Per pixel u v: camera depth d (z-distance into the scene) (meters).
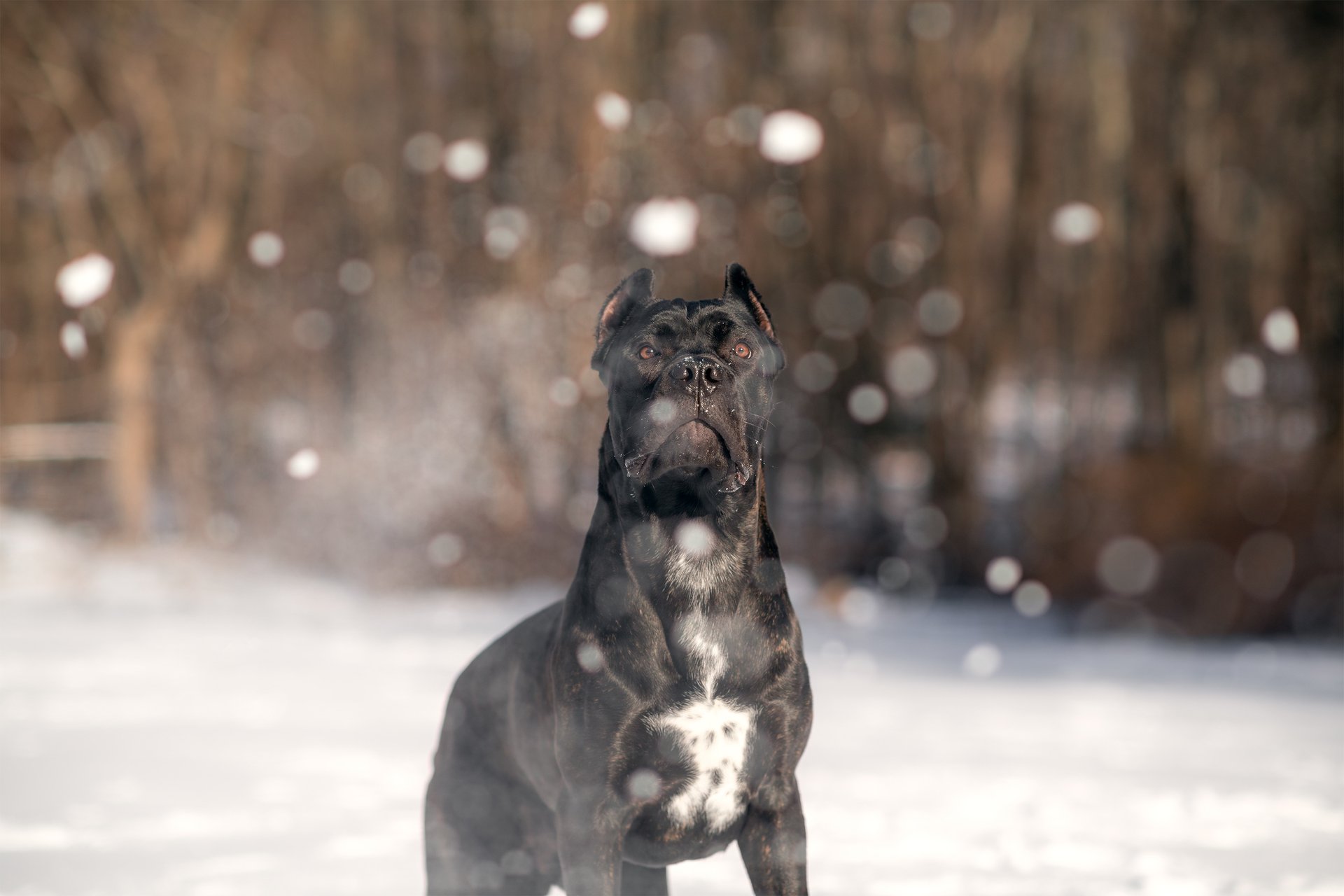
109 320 21.83
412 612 15.81
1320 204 18.81
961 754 7.98
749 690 3.55
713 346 3.73
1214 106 19.34
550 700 3.72
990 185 20.27
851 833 5.96
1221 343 19.27
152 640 13.55
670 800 3.60
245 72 21.84
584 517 17.38
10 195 23.59
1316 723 9.30
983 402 20.12
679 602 3.55
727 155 19.19
